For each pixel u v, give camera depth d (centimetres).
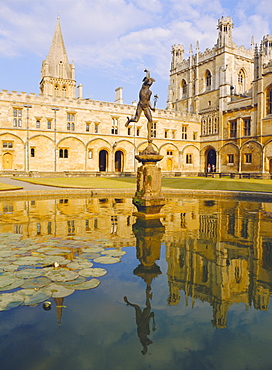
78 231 848
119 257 611
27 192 1745
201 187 2353
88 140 4538
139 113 1117
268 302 419
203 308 401
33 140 4134
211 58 5366
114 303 413
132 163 4912
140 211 1101
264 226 928
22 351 309
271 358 301
